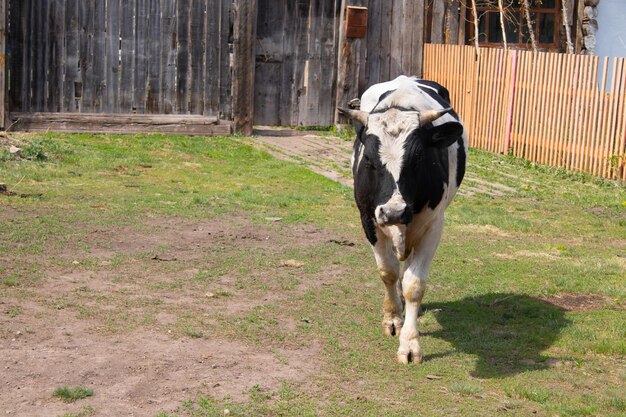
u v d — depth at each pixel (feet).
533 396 19.49
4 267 26.68
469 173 49.37
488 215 38.65
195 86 56.39
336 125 59.98
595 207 41.81
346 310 25.11
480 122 57.93
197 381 19.36
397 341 22.84
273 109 59.72
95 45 54.08
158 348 21.16
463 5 67.67
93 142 51.19
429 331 24.07
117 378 19.25
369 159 19.95
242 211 37.17
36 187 38.86
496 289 28.25
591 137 49.29
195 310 24.20
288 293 26.40
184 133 55.93
